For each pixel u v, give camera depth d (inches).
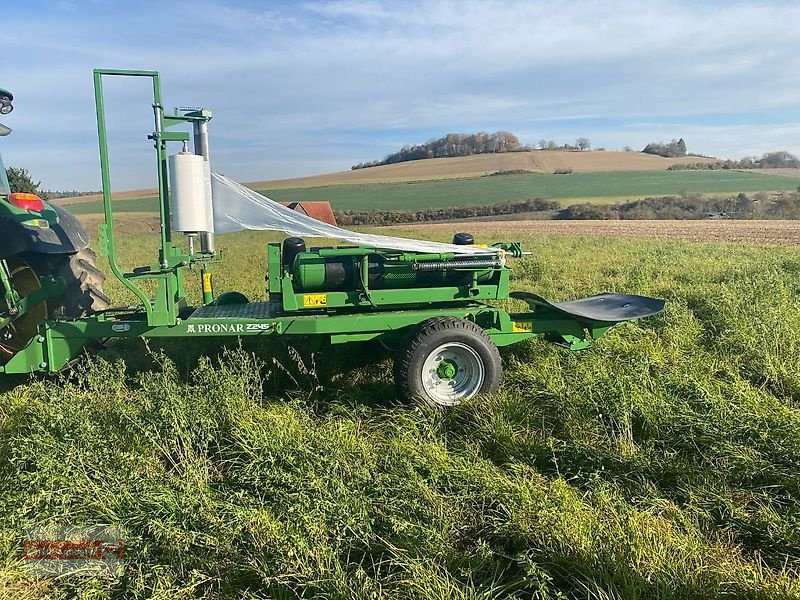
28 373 183.6
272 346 221.0
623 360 201.3
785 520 116.5
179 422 138.6
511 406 165.6
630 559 103.4
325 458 128.8
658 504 122.4
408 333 173.6
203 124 166.6
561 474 136.9
